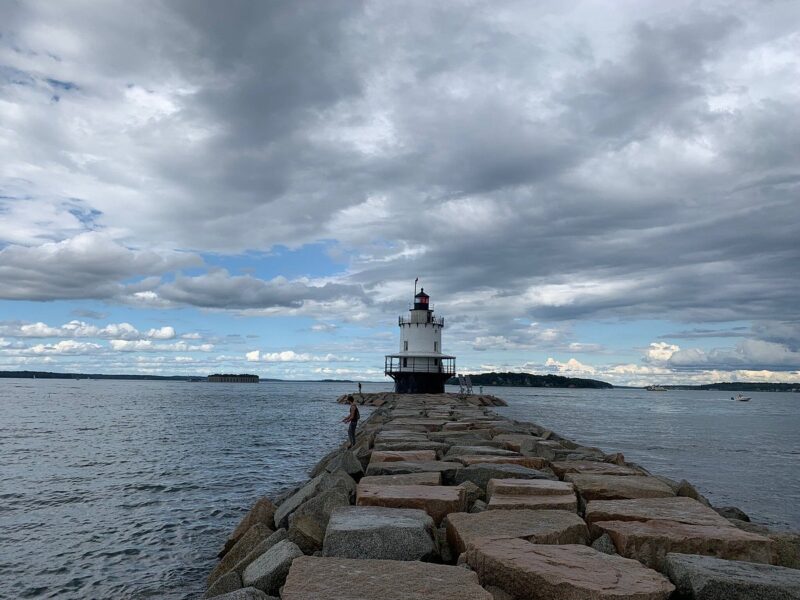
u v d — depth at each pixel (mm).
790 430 43719
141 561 10656
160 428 36844
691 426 45781
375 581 5598
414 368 55000
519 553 6230
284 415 51062
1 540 11820
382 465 12375
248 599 5594
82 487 17109
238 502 15359
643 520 7938
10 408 59156
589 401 103250
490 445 17234
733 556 6891
